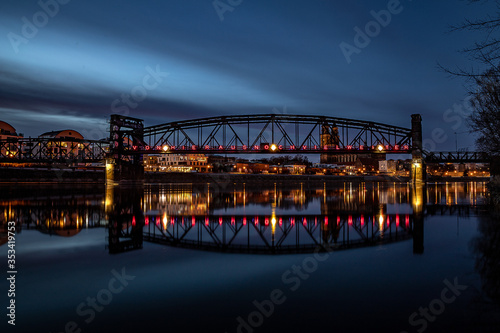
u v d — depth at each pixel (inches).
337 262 494.9
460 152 3818.9
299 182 5438.0
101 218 1051.3
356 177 6038.4
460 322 287.1
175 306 335.9
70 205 1456.7
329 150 3705.7
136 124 4256.9
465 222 891.4
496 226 808.9
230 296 361.1
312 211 1270.9
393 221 952.9
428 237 679.7
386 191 2706.7
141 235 759.7
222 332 277.6
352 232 778.8
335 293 363.3
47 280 422.9
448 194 2250.2
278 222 977.5
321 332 274.1
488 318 293.0
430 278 406.6
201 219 1050.1
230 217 1102.4
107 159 3882.9
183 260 525.7
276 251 586.6
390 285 385.1
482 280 395.5
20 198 1817.2
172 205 1526.8
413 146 3806.6
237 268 473.7
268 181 5526.6
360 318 299.9
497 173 1884.8
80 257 546.9
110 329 287.0
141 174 4217.5
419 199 1820.9
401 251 559.2
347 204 1571.1
